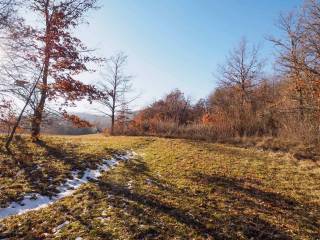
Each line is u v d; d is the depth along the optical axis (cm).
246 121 3412
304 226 1030
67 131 4709
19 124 1834
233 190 1382
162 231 922
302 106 2909
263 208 1181
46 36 1752
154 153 2180
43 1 1872
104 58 2352
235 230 962
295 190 1424
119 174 1545
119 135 3891
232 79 4891
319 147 2444
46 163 1559
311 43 2666
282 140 2753
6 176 1342
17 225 942
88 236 876
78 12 1927
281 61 3011
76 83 1897
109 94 2047
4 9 1483
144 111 6278
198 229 952
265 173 1716
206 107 6406
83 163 1639
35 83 1762
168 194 1263
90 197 1183
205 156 2103
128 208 1077
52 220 979
